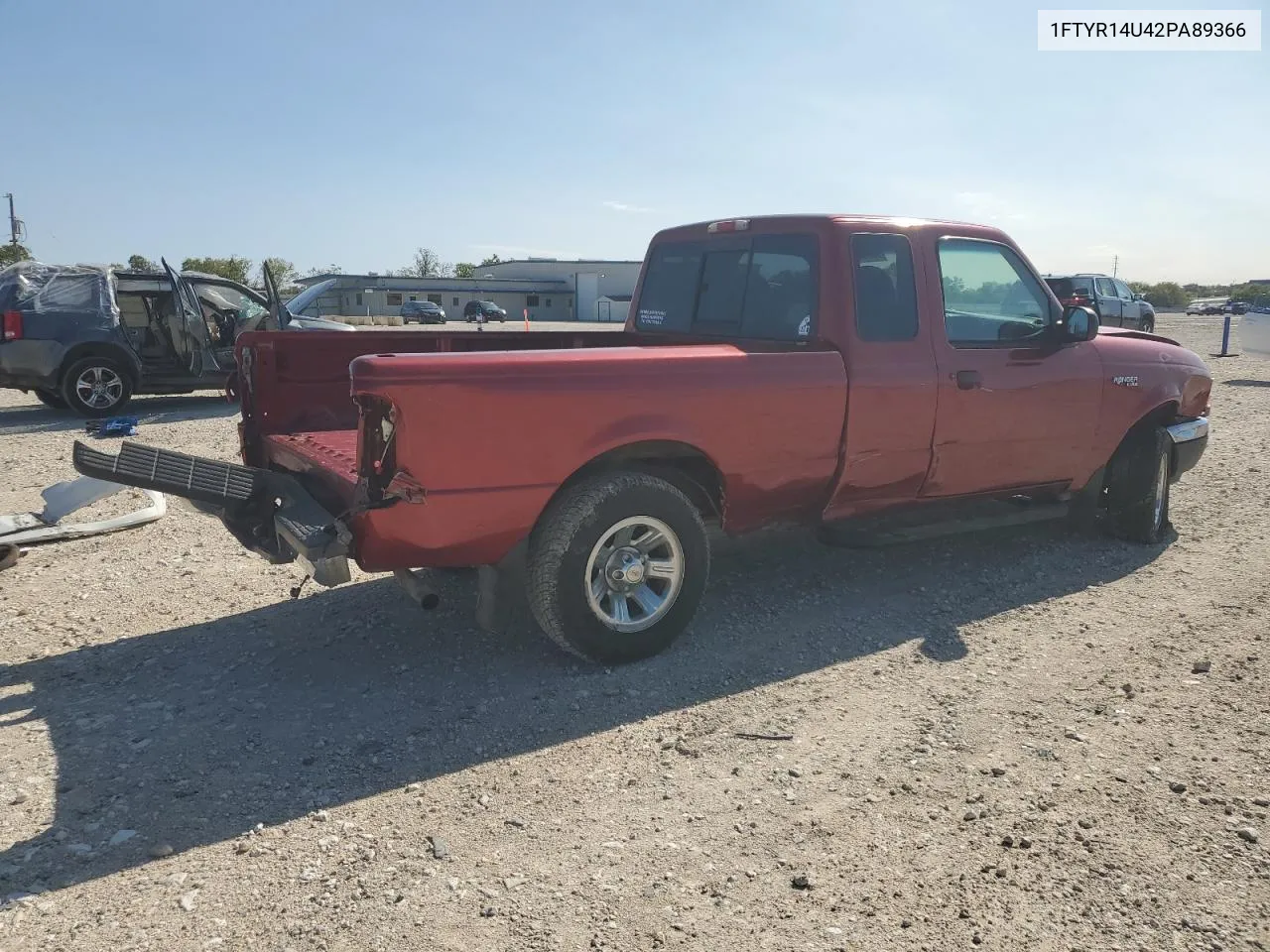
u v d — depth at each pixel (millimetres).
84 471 3635
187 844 2928
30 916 2584
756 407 4344
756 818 3059
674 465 4504
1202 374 6355
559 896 2674
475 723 3729
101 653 4469
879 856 2850
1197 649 4410
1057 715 3760
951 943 2473
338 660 4359
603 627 4113
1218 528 6574
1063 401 5504
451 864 2824
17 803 3146
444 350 5527
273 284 13055
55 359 11984
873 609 4980
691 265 5664
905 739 3574
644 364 4062
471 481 3732
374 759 3455
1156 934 2492
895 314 4867
